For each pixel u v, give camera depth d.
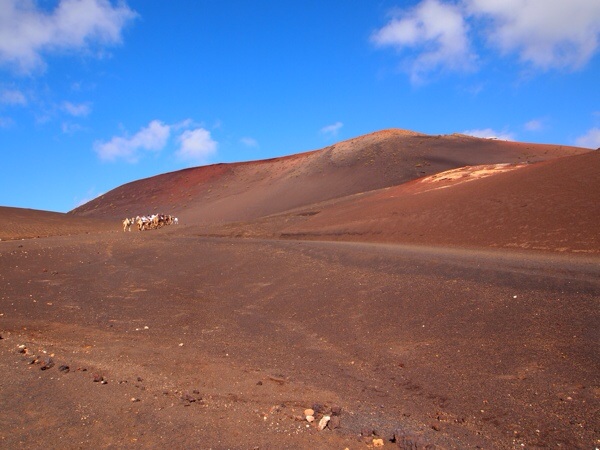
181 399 8.02
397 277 16.62
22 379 8.67
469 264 16.77
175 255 30.27
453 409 7.75
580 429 6.66
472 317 11.80
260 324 14.56
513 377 8.62
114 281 23.22
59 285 22.22
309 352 11.51
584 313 10.55
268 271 22.14
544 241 22.22
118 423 6.93
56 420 7.00
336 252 23.53
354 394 8.60
